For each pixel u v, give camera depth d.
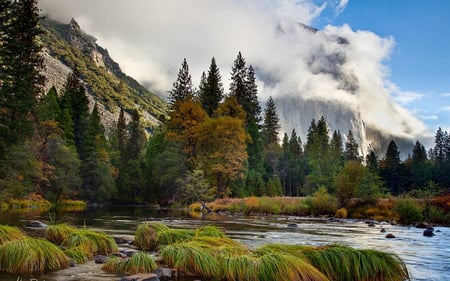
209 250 8.88
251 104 76.62
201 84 80.06
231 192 56.84
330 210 35.19
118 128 103.75
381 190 42.25
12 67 39.72
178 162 60.28
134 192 82.56
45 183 53.25
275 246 8.74
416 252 12.26
